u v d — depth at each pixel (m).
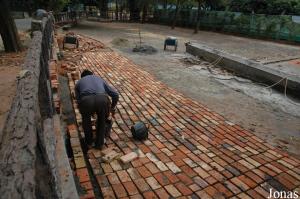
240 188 3.53
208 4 26.33
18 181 1.13
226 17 24.64
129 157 3.97
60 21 22.88
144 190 3.39
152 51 12.80
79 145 4.09
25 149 1.36
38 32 5.81
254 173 3.86
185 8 30.20
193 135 4.91
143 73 8.95
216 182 3.62
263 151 4.48
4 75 7.45
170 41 13.19
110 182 3.49
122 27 25.95
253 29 22.25
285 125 5.69
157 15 33.59
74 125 4.75
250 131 5.26
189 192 3.40
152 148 4.37
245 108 6.50
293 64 12.60
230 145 4.62
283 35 20.17
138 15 35.50
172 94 7.06
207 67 10.34
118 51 12.59
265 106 6.73
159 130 5.04
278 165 4.09
